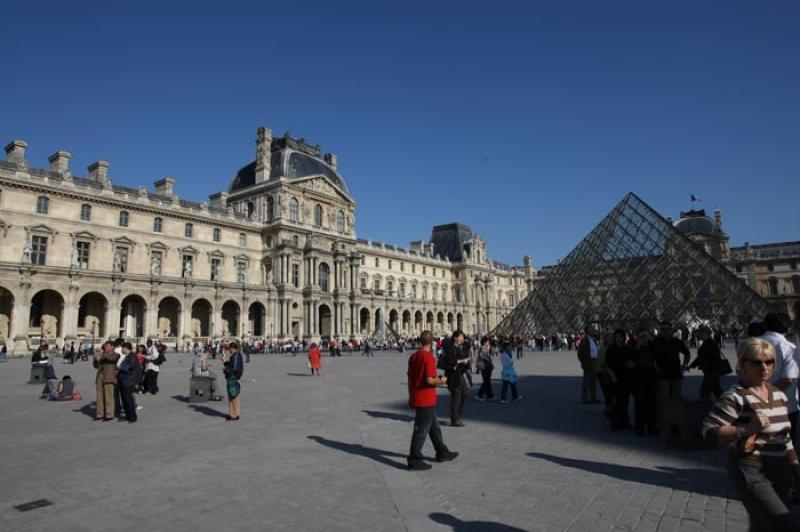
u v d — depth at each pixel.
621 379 16.77
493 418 19.58
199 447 15.20
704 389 18.25
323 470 12.52
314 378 37.00
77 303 69.81
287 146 107.94
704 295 64.56
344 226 112.88
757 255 147.50
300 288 98.19
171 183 89.94
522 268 190.75
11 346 64.19
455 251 159.75
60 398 26.09
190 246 88.06
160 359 29.62
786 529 5.68
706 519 8.96
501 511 9.52
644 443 14.94
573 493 10.49
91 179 80.12
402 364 52.41
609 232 75.19
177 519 9.40
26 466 13.20
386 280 133.00
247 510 9.80
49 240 70.88
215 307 85.56
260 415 20.75
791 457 6.04
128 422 19.52
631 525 8.75
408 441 15.67
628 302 68.88
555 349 74.12
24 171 69.19
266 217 101.25
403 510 9.64
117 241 78.31
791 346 10.26
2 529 9.00
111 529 8.96
